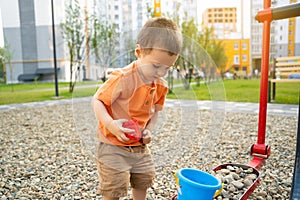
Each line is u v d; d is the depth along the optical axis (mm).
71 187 1646
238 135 2779
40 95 6777
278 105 4566
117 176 1136
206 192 972
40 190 1618
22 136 2924
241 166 1600
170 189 1566
